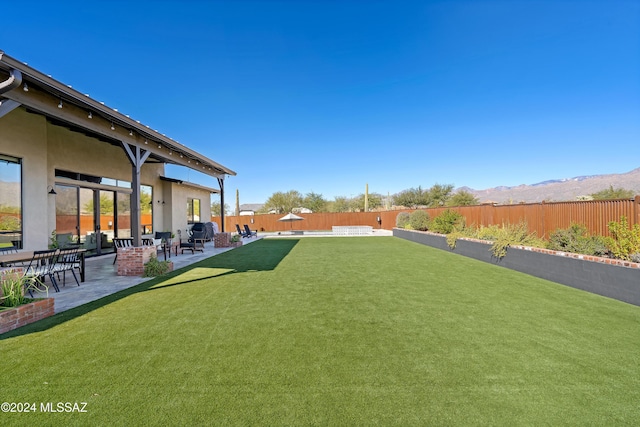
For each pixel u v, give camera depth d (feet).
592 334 11.39
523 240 27.07
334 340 10.85
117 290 18.24
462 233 36.47
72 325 12.34
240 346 10.34
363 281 20.58
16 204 23.95
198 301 15.81
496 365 9.04
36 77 14.24
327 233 77.77
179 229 48.93
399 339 10.94
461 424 6.47
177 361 9.25
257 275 22.66
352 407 7.04
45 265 18.57
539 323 12.57
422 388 7.83
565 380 8.22
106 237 35.60
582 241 21.01
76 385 7.92
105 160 35.19
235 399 7.32
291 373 8.55
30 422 6.49
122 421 6.52
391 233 74.08
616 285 16.15
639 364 9.11
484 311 14.16
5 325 11.62
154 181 43.86
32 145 25.02
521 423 6.51
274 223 95.81
